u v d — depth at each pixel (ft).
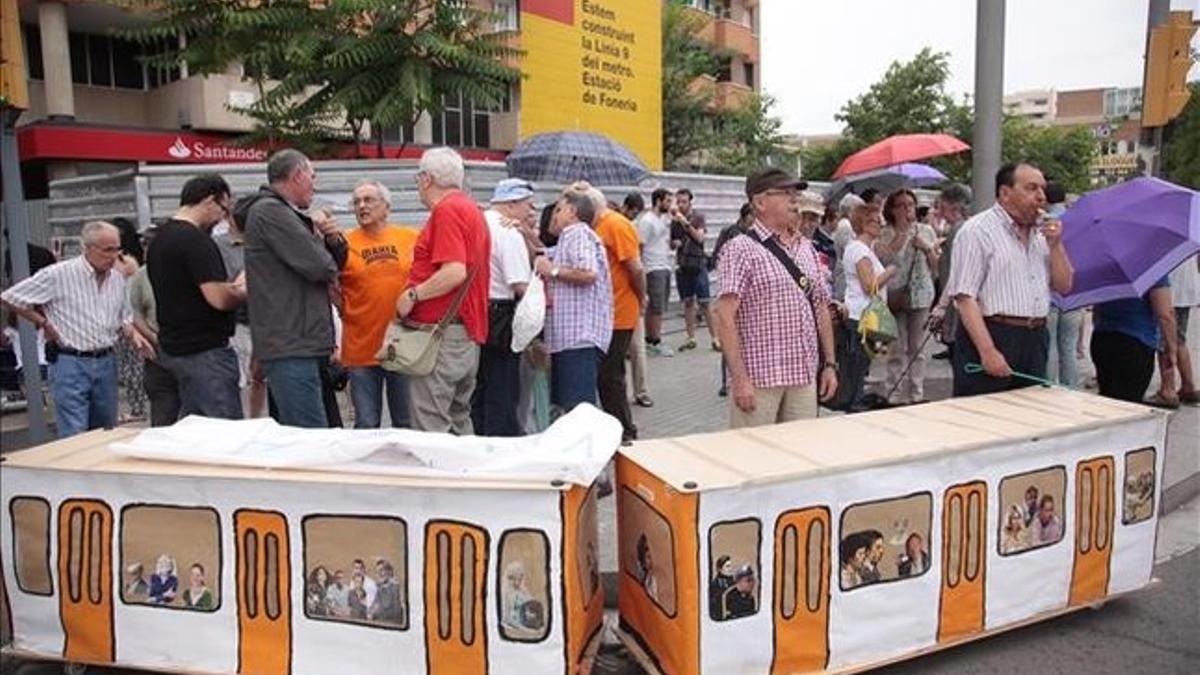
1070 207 18.35
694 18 106.93
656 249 37.81
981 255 15.25
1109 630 13.35
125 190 35.22
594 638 12.07
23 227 19.30
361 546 10.81
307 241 14.79
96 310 19.63
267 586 11.12
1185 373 25.98
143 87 72.23
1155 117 23.81
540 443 11.51
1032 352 15.57
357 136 45.75
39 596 11.80
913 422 13.21
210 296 15.94
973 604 12.25
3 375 28.17
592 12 49.73
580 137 37.96
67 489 11.55
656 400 28.86
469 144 81.35
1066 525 12.95
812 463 11.21
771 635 10.85
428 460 10.99
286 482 10.86
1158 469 13.89
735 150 108.58
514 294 18.88
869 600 11.44
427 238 15.52
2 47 18.31
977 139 22.02
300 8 42.65
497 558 10.46
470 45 44.96
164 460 11.71
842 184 36.35
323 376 17.74
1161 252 16.35
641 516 11.50
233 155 66.64
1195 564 16.03
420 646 10.76
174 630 11.43
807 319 14.74
